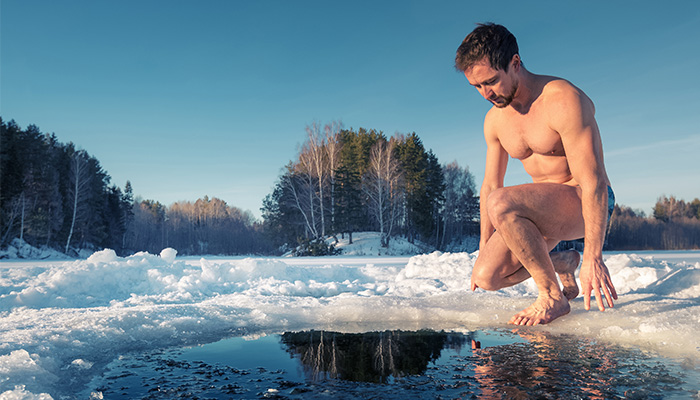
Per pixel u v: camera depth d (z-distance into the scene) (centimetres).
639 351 160
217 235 6016
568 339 182
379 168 3588
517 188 198
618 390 113
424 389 116
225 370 144
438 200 4403
